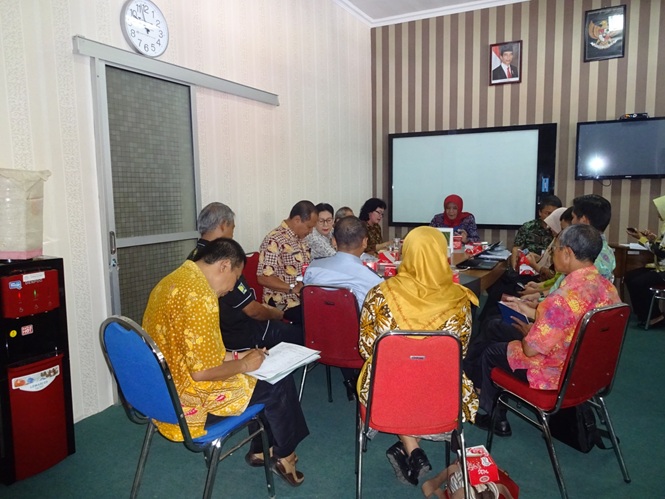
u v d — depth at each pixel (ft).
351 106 17.94
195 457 7.23
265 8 12.78
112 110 8.64
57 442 6.98
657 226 15.89
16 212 6.40
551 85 16.72
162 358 4.63
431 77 18.42
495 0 16.99
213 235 8.22
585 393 6.04
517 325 7.45
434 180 18.67
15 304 6.32
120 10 8.74
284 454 6.16
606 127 15.76
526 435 7.88
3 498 6.23
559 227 10.80
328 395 9.23
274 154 13.47
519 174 17.38
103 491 6.41
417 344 4.97
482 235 18.40
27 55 7.27
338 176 17.25
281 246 10.00
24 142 7.29
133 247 9.22
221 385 5.51
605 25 15.78
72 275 8.09
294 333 8.64
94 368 8.53
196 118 10.53
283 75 13.70
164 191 9.86
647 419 8.30
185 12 10.19
